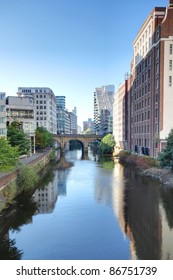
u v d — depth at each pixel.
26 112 82.88
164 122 59.72
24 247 22.38
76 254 20.86
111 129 176.62
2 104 57.12
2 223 28.36
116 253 21.00
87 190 43.00
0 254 21.06
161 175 49.66
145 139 73.50
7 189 33.06
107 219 29.05
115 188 43.84
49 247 22.30
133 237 24.14
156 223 27.58
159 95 60.50
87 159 95.38
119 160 87.94
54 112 180.12
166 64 59.69
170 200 35.97
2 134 57.09
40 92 149.38
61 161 88.75
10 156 35.56
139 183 47.25
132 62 92.69
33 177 41.31
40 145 90.25
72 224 27.69
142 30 77.19
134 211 31.64
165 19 59.50
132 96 91.31
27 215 30.66
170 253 20.81
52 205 34.69
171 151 47.12
